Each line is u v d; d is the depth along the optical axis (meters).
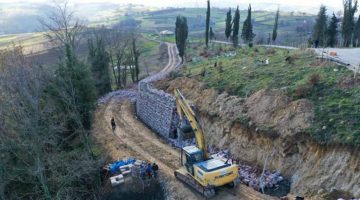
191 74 44.44
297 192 23.27
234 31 64.88
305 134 24.80
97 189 27.81
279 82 31.97
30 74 24.53
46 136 23.69
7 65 26.62
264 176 25.48
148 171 27.28
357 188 20.47
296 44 64.75
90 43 58.91
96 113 46.19
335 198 20.86
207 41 69.69
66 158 27.48
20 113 22.34
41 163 22.70
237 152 29.64
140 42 111.44
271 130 27.22
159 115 38.66
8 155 23.59
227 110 32.53
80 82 33.91
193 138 31.86
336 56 36.25
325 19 55.78
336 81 28.33
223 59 48.72
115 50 71.75
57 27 35.53
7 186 25.23
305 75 31.75
